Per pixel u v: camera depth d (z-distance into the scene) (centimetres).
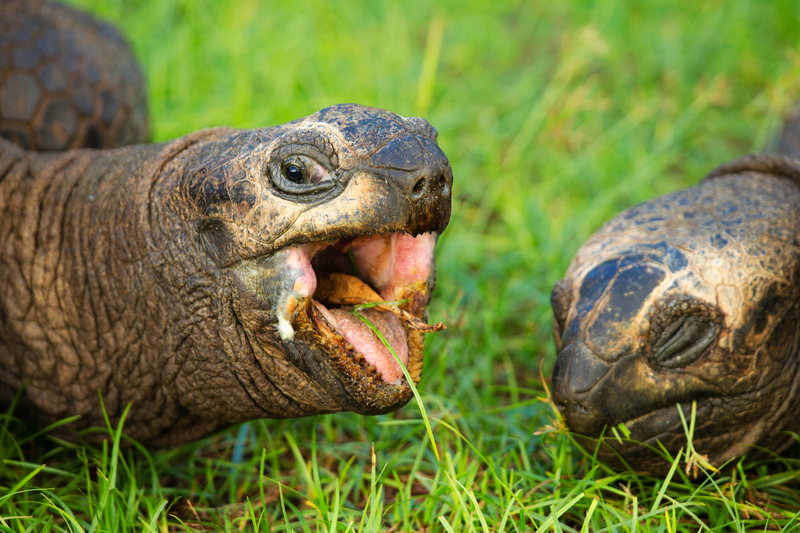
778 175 962
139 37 1809
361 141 670
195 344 760
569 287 865
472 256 1365
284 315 693
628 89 1798
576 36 1858
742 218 865
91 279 818
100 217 817
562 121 1603
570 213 1466
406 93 1742
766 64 1859
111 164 859
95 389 854
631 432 826
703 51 1902
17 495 866
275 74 1730
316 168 670
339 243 743
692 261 817
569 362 820
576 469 916
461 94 1766
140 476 923
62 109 1179
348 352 699
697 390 814
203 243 728
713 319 802
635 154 1587
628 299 809
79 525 795
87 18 1350
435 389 1073
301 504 920
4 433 912
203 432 877
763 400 836
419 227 674
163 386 815
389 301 727
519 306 1300
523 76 1825
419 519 870
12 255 855
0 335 877
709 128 1700
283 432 1008
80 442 909
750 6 1970
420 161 662
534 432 873
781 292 827
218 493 932
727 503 808
